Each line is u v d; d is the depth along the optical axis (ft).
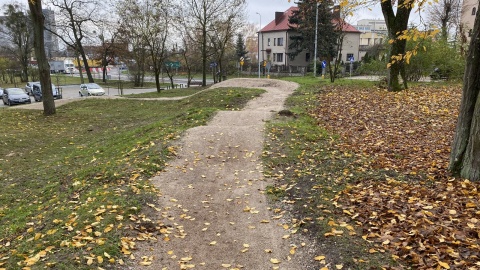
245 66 190.08
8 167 31.78
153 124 40.16
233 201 20.45
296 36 162.30
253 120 37.78
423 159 25.73
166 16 98.27
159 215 18.66
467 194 18.84
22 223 19.34
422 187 20.61
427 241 14.43
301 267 14.07
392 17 50.88
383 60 71.05
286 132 32.73
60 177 27.20
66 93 128.98
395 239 14.89
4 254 15.56
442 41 67.46
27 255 14.82
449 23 118.11
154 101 69.56
